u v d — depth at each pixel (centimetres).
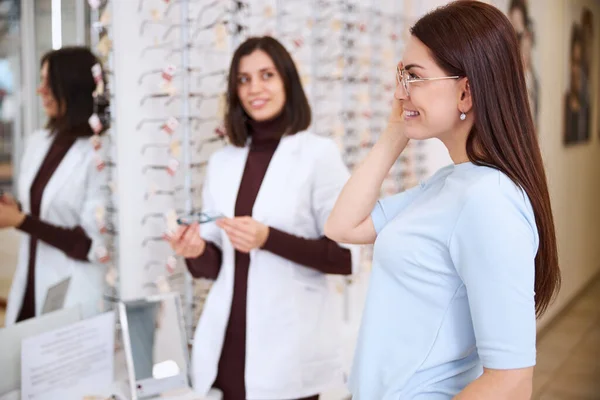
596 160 553
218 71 240
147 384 182
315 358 190
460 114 105
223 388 192
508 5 343
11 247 175
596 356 377
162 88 211
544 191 103
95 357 185
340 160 196
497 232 94
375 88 320
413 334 108
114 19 206
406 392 108
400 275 109
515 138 100
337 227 130
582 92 489
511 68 101
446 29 102
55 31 181
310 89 288
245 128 199
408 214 110
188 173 227
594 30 527
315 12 283
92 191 199
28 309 181
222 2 246
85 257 199
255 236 175
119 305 184
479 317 95
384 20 329
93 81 195
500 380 93
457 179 104
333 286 269
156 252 231
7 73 168
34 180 179
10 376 173
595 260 558
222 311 189
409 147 341
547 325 425
